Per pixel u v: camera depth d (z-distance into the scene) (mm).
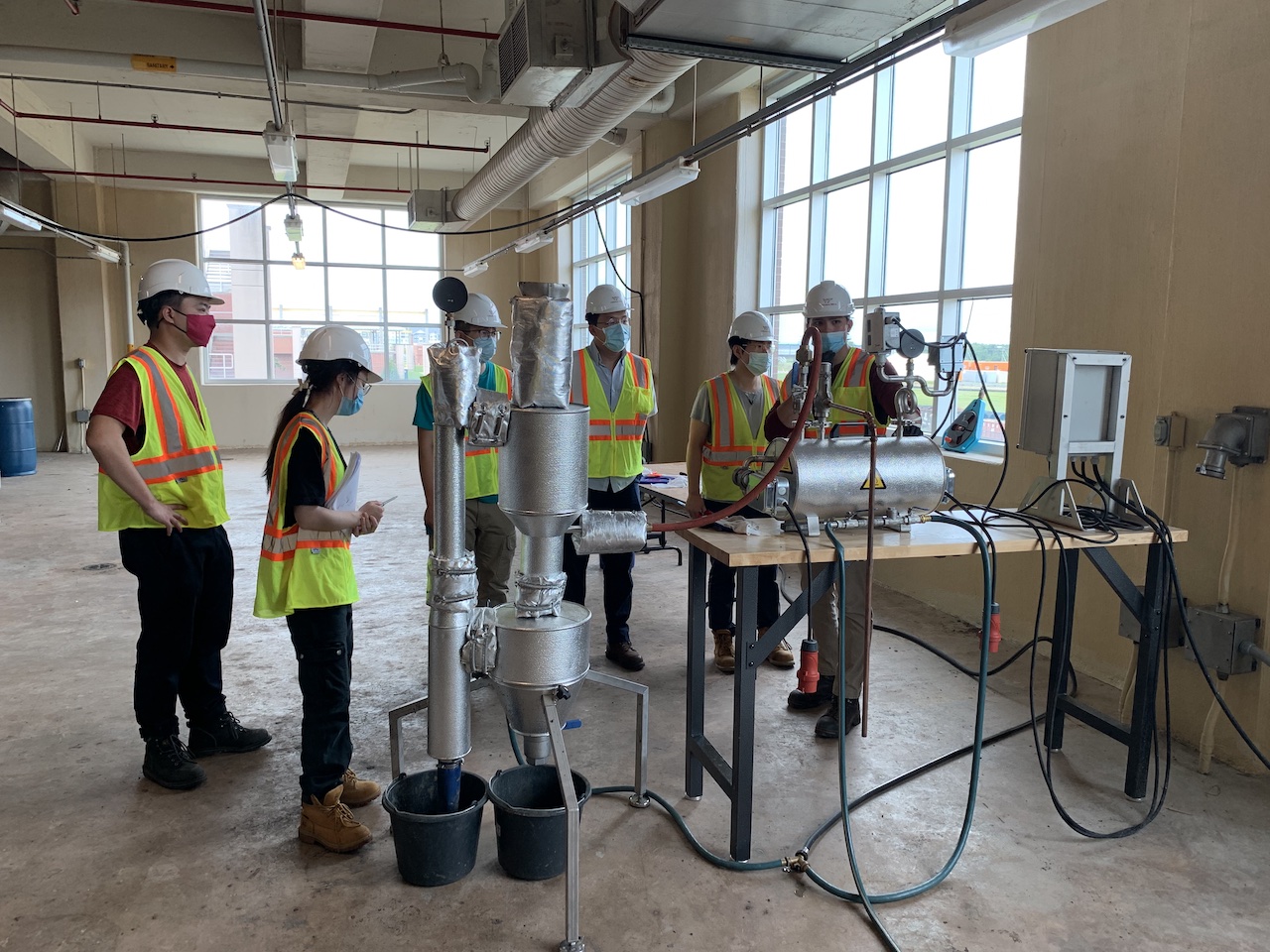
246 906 1812
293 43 5609
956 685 3066
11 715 2826
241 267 11000
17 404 8398
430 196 8000
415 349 11727
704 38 2580
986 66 3904
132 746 2602
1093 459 2344
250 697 3000
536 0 3072
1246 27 2359
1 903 1822
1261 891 1899
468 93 4980
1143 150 2746
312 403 1992
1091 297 2969
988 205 3932
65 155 8477
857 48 2654
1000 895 1871
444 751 1841
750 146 6055
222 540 2449
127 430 2221
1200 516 2557
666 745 2615
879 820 2178
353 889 1878
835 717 2652
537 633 1718
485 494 2951
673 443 7070
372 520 1985
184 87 6812
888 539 2064
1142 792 2281
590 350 3186
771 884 1909
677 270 6891
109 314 10297
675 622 3910
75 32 5328
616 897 1852
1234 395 2432
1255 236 2359
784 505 2057
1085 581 3094
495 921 1768
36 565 4910
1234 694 2469
